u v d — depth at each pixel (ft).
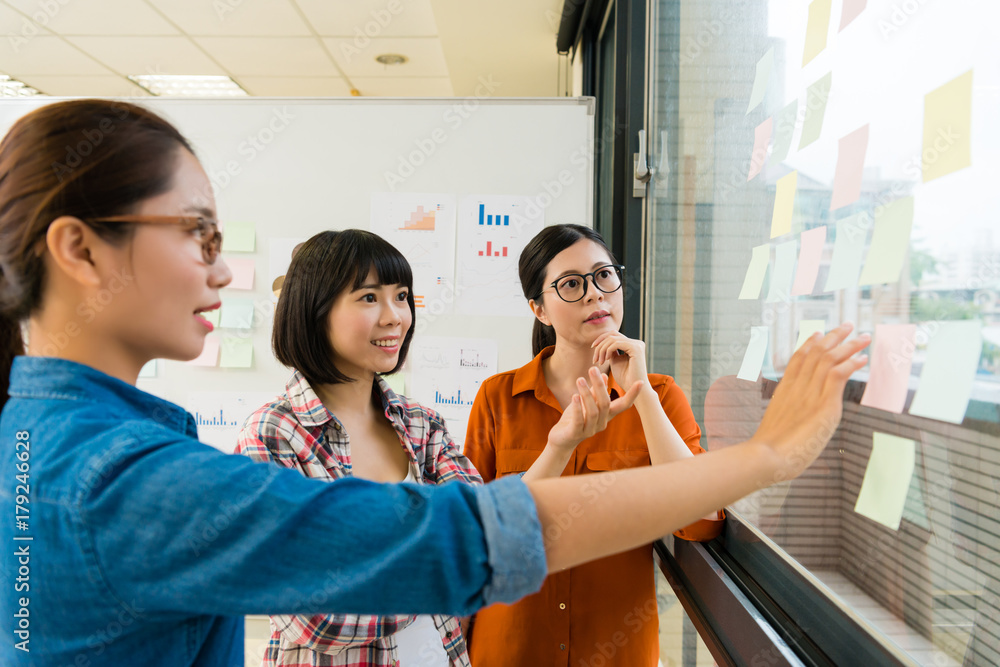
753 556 2.85
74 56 12.63
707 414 3.78
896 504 1.70
